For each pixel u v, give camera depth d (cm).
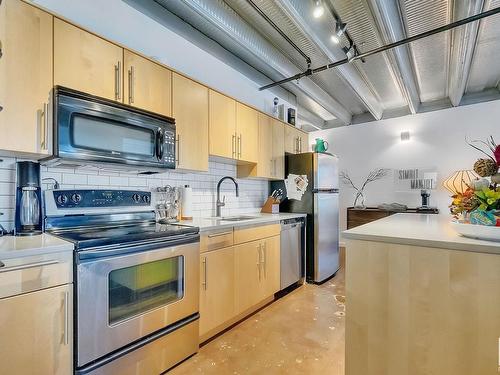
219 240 224
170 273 186
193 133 236
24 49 143
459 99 432
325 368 183
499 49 328
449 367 118
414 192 513
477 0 218
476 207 126
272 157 347
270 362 189
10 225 168
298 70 346
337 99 495
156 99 206
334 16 246
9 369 118
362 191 567
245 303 251
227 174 327
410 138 520
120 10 225
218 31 293
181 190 260
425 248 123
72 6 195
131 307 162
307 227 362
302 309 276
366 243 137
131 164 186
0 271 117
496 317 109
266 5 255
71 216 179
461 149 473
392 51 290
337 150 598
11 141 139
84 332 140
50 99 152
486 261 111
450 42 302
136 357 162
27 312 123
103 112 170
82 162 170
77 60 164
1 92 136
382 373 132
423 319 123
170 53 263
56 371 131
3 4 137
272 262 291
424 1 243
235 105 287
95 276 145
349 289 141
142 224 214
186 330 192
